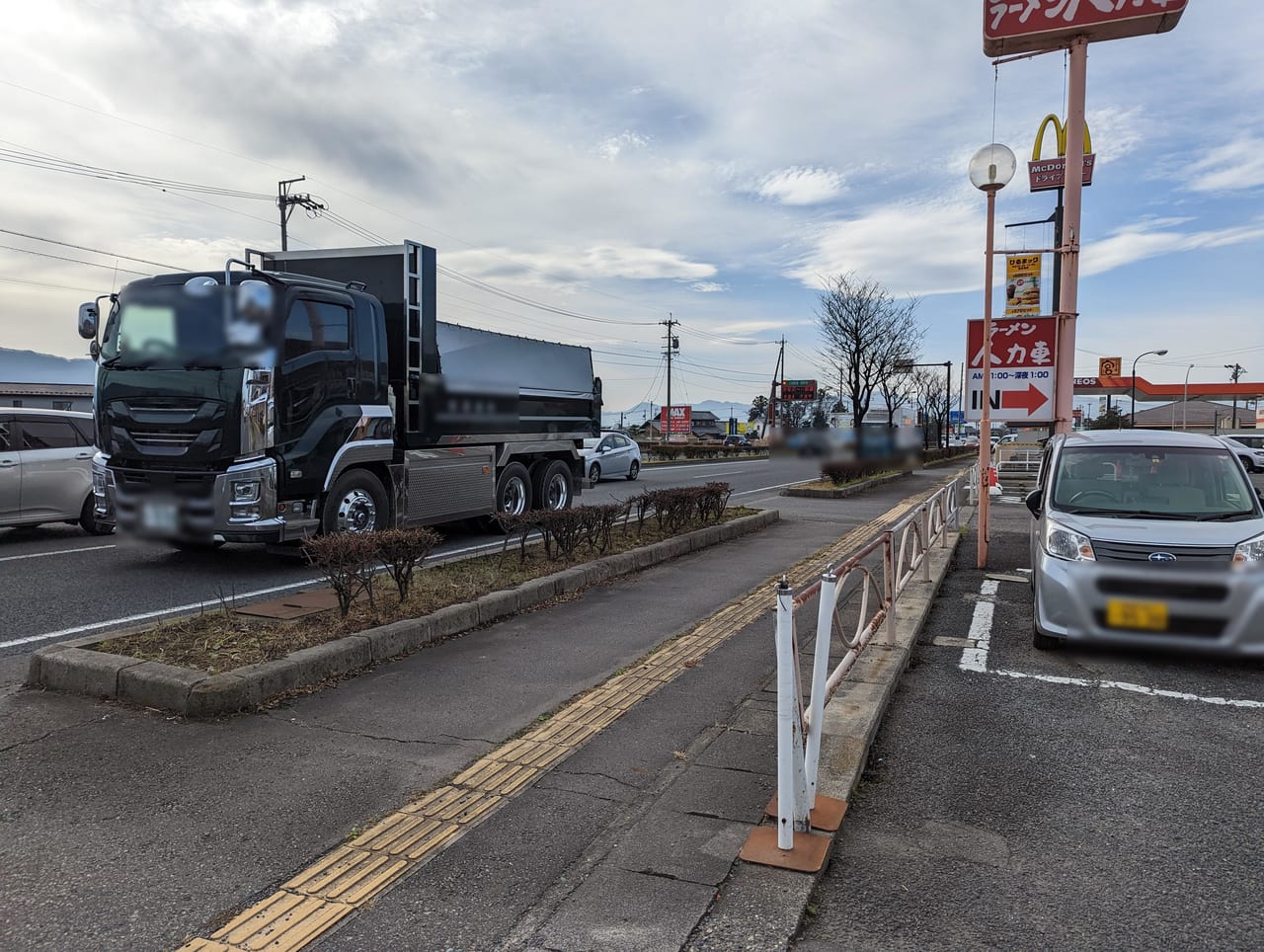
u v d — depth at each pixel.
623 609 7.14
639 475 28.30
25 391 33.28
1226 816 3.57
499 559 8.45
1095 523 5.98
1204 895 2.95
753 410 91.81
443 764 3.90
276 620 5.73
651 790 3.67
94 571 8.37
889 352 31.05
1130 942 2.67
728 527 11.80
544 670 5.37
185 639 5.22
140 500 7.93
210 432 7.64
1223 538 5.58
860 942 2.65
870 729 4.26
